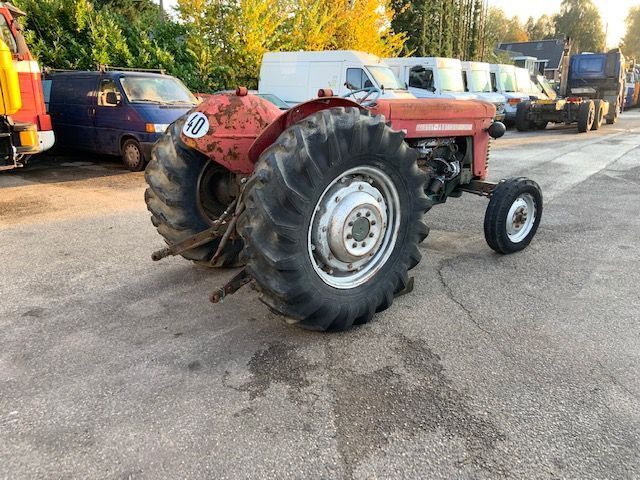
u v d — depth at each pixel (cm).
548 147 1284
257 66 1611
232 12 1591
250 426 249
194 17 1591
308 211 297
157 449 234
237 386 282
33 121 837
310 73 1347
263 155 299
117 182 865
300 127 298
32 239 544
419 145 481
